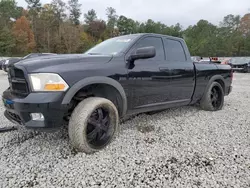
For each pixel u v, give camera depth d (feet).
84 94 8.98
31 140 9.69
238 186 6.34
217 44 191.11
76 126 8.00
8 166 7.43
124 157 8.13
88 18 252.62
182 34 263.08
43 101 7.32
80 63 8.42
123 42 10.71
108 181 6.63
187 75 12.62
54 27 187.21
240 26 231.71
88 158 8.04
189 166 7.48
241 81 38.24
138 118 13.15
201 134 10.52
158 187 6.33
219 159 7.97
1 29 155.22
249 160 7.87
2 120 12.50
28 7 196.24
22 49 161.27
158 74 10.84
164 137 10.13
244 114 14.29
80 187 6.33
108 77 8.84
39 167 7.40
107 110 8.90
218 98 15.66
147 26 260.01
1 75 43.45
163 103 11.55
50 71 7.60
